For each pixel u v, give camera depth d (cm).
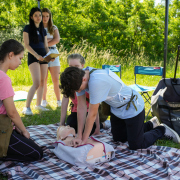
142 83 798
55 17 1592
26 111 414
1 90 211
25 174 217
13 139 229
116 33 1595
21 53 225
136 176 217
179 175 221
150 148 282
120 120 289
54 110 455
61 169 227
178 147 291
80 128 249
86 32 1577
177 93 316
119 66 518
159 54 1673
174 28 1716
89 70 226
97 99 221
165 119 317
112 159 253
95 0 1584
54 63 464
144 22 1566
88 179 208
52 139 309
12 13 1688
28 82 736
